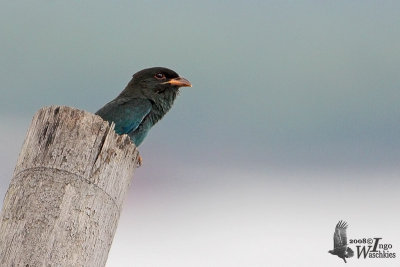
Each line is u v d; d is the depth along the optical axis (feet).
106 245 34.76
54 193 34.14
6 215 34.04
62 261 33.14
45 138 35.24
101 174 35.19
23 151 35.65
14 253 32.91
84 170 34.88
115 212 35.50
